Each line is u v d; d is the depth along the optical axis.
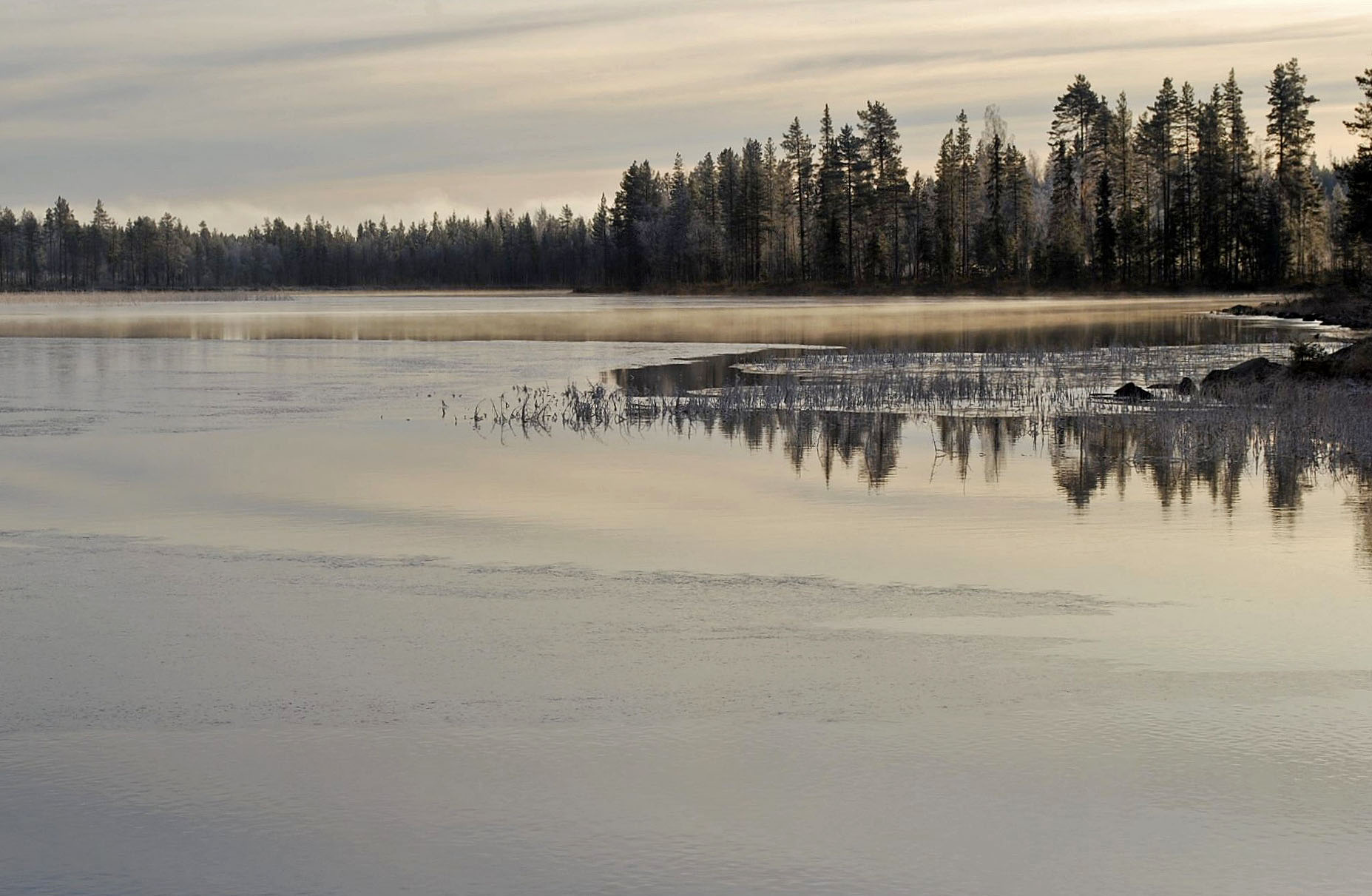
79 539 14.23
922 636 10.44
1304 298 79.75
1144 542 14.11
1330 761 7.89
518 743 8.21
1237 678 9.39
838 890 6.44
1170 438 21.81
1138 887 6.46
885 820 7.15
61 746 8.23
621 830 7.05
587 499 16.69
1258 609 11.29
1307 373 28.47
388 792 7.54
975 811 7.25
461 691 9.14
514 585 12.11
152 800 7.46
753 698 8.98
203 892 6.48
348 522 15.14
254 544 13.95
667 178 172.62
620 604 11.45
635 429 24.33
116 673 9.62
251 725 8.55
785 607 11.34
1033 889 6.45
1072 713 8.70
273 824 7.16
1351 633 10.55
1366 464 19.52
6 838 7.03
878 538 14.29
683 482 18.09
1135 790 7.50
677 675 9.47
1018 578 12.41
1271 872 6.61
